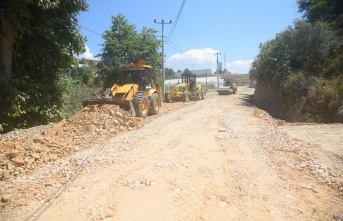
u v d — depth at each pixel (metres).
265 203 3.72
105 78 23.67
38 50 11.72
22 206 3.71
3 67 10.48
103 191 4.16
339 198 3.78
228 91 36.75
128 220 3.34
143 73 14.27
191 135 8.28
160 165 5.36
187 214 3.48
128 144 7.16
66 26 12.25
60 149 6.61
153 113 14.55
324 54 17.58
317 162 5.24
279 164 5.29
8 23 10.44
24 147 6.16
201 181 4.55
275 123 10.81
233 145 6.85
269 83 23.61
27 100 11.30
